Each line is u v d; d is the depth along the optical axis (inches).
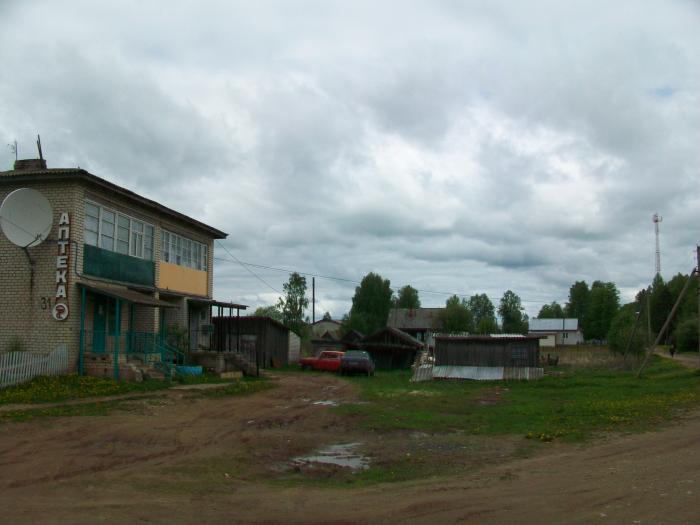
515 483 366.9
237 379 1144.8
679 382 1076.5
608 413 681.0
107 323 1026.1
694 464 398.0
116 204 1039.0
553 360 1973.4
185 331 1203.2
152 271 1151.6
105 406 696.4
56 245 919.0
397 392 1002.1
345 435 577.6
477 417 693.9
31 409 647.8
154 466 420.8
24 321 920.9
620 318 2092.8
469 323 3548.2
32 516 289.9
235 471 417.1
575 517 284.0
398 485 376.2
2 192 943.7
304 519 295.3
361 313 3503.9
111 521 283.1
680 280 3604.8
